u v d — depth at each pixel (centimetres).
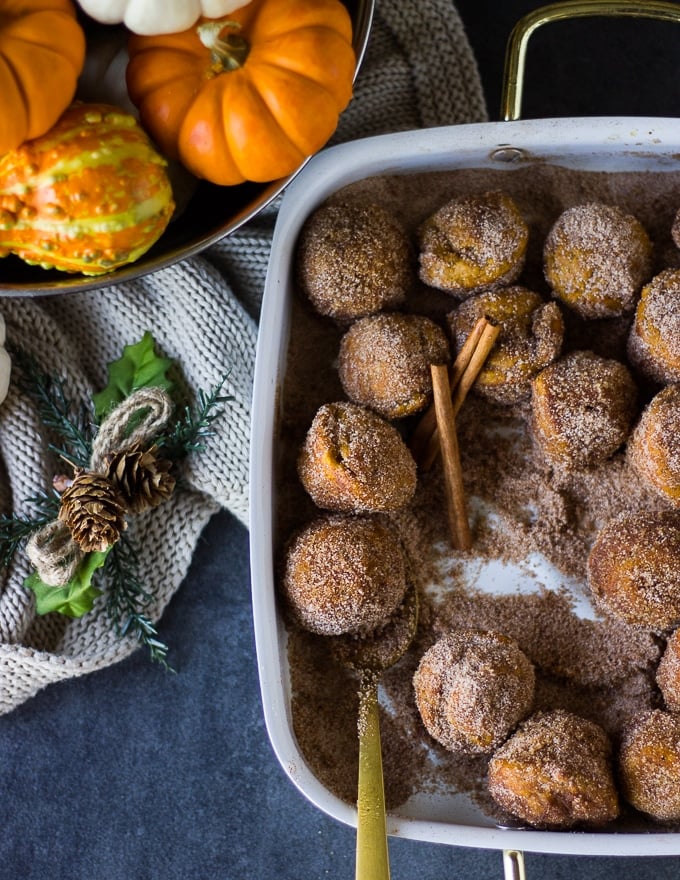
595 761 59
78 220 57
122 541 67
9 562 66
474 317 61
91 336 69
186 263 67
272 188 61
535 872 69
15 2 56
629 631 62
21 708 70
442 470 63
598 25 71
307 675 62
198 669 70
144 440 64
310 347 64
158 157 58
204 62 59
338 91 59
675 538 59
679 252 64
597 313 62
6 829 70
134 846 70
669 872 69
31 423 67
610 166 64
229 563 70
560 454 61
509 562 63
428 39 68
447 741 60
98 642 67
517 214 62
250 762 70
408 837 59
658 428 59
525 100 71
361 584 59
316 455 60
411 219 64
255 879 69
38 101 56
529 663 60
